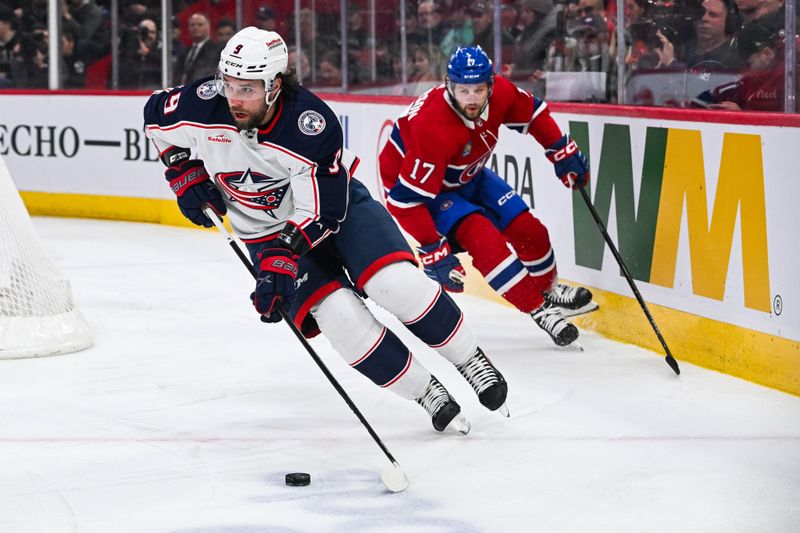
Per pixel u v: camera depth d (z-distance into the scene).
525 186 21.42
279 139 11.64
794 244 14.78
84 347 18.09
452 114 16.33
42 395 15.34
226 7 32.38
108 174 34.50
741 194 15.69
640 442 12.97
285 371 16.59
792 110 16.72
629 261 18.30
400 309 12.71
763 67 17.17
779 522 10.47
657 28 19.14
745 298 15.73
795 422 13.70
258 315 20.83
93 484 11.70
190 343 18.55
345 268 13.35
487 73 15.72
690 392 15.17
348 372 16.48
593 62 20.97
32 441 13.23
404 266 12.63
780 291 15.07
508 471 12.01
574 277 19.94
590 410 14.35
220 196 12.88
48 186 35.38
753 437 13.11
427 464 12.29
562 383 15.72
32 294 17.77
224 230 12.89
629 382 15.75
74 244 29.81
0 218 17.72
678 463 12.20
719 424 13.65
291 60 31.02
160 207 33.75
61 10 35.19
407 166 16.39
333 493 11.38
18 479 11.86
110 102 34.12
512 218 18.03
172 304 21.92
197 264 26.73
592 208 17.41
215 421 14.05
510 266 17.08
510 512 10.80
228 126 11.80
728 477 11.73
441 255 16.61
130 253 28.38
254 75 11.09
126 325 20.03
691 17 18.39
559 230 20.38
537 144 20.88
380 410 14.48
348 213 12.71
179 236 31.34
